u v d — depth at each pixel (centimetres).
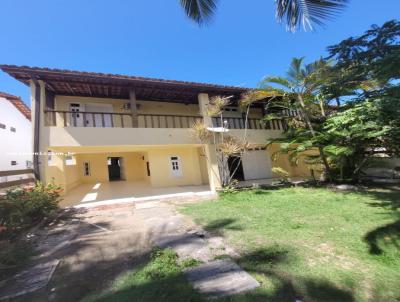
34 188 861
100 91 1400
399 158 1326
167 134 1280
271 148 1934
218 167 1369
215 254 489
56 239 639
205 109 1424
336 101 1373
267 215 771
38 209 768
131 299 346
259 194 1161
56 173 1262
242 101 1464
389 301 330
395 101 957
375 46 1095
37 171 1021
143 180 2214
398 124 1039
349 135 1162
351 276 390
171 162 1716
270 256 467
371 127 1059
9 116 1888
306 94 1366
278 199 1018
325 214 748
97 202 1123
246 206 918
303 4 423
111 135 1149
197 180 1742
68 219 854
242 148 1377
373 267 420
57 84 1218
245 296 339
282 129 1723
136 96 1536
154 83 1254
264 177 1875
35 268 466
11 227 604
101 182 2205
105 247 563
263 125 1683
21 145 2077
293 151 1404
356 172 1312
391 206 800
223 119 1570
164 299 341
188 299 337
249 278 388
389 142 1172
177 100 1672
